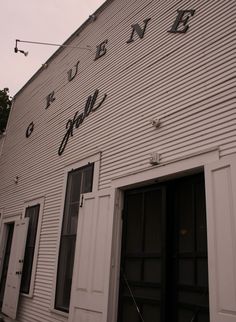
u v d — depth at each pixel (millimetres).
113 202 6051
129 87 6887
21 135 11992
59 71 10406
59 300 7180
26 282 8789
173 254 5156
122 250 5891
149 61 6551
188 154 5082
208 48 5355
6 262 10766
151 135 5898
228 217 3971
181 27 6031
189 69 5574
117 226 5961
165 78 6008
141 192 5914
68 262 7289
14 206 10891
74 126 8570
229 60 4945
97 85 8094
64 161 8531
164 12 6617
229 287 3732
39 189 9477
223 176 4168
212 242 4062
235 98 4676
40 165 9852
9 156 12570
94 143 7473
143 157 5930
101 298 5539
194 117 5195
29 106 12039
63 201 7984
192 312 4637
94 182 6977
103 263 5750
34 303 8078
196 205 4996
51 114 10094
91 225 6262
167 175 5297
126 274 5742
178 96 5609
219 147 4656
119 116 6902
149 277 5332
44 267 8062
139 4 7453
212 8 5543
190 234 4984
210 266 3998
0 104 17828
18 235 9562
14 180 11336
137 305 5395
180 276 4961
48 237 8273
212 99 5004
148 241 5531
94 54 8633
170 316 4898
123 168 6332
